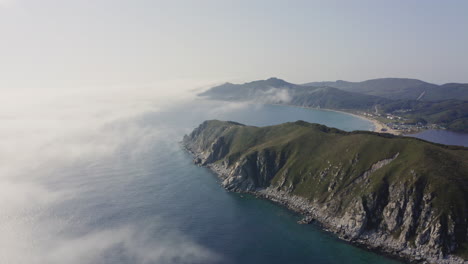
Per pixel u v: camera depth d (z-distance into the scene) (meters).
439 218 127.06
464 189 133.12
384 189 149.25
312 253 127.94
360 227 142.62
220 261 120.62
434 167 145.25
